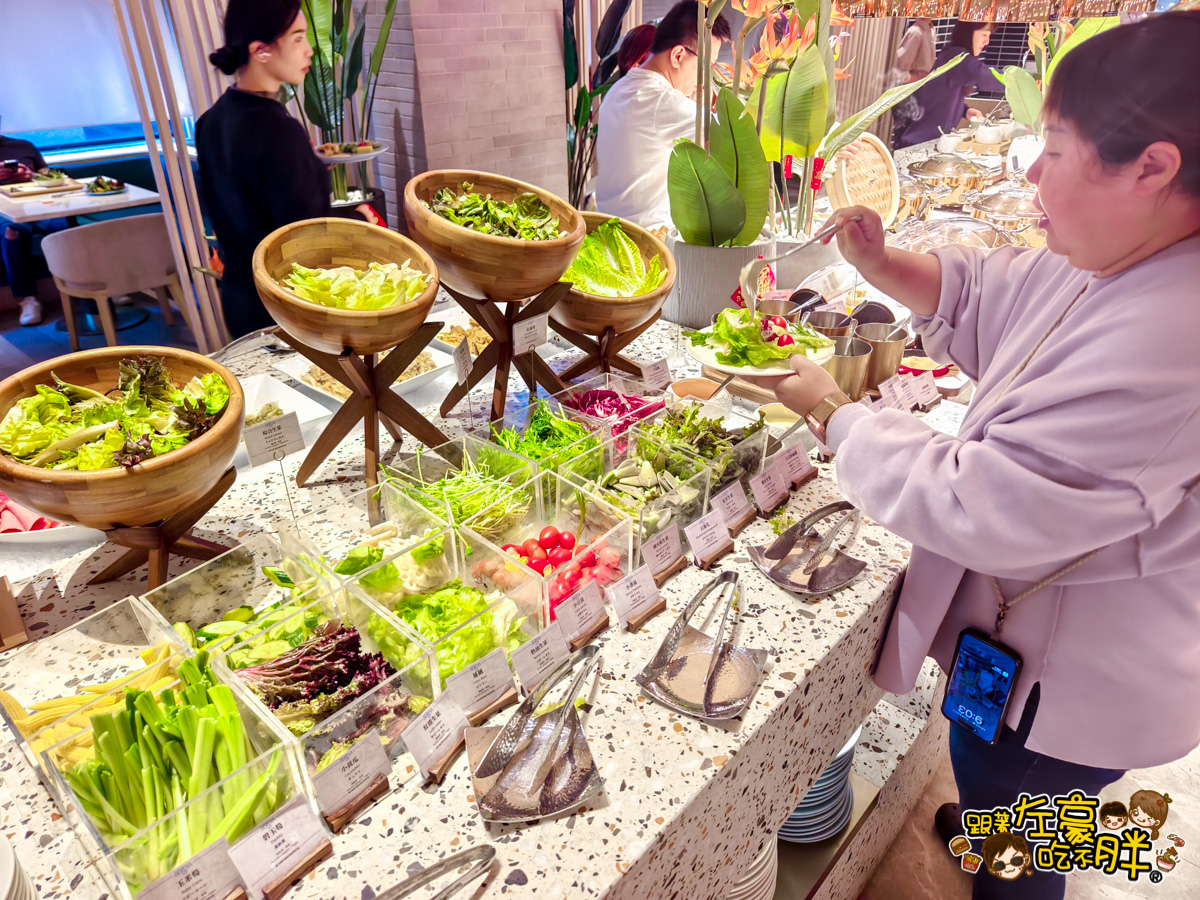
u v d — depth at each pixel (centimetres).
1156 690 106
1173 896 180
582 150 488
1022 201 245
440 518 117
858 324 186
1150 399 80
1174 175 77
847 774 161
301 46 240
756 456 143
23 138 569
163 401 116
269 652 96
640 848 85
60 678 101
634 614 116
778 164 239
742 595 124
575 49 455
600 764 94
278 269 129
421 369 180
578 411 151
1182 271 82
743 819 109
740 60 203
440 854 83
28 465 101
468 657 97
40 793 89
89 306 521
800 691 109
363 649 102
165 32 411
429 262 132
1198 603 102
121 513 103
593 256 168
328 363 136
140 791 81
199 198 382
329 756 86
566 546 125
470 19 410
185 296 412
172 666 93
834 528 135
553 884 81
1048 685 111
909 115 318
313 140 422
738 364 144
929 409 185
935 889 187
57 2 560
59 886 79
